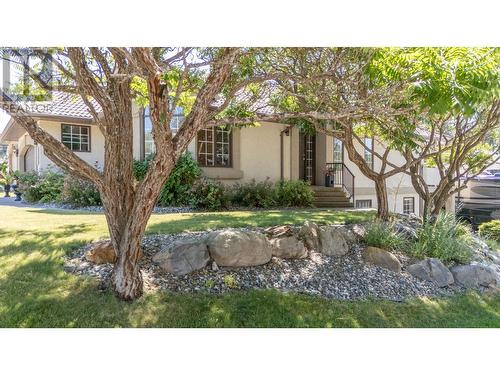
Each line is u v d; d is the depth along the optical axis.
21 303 4.10
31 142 16.11
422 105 3.72
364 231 7.10
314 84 5.84
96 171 4.48
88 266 5.04
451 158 8.31
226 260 5.30
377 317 4.63
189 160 11.73
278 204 12.33
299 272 5.52
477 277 6.16
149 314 4.14
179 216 8.65
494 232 10.25
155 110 3.78
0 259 5.14
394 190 16.28
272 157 14.09
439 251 6.61
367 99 5.08
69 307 4.10
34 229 6.85
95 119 4.55
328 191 13.70
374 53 4.60
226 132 13.13
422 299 5.29
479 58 3.68
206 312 4.28
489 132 8.42
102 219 8.19
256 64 5.68
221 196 11.13
